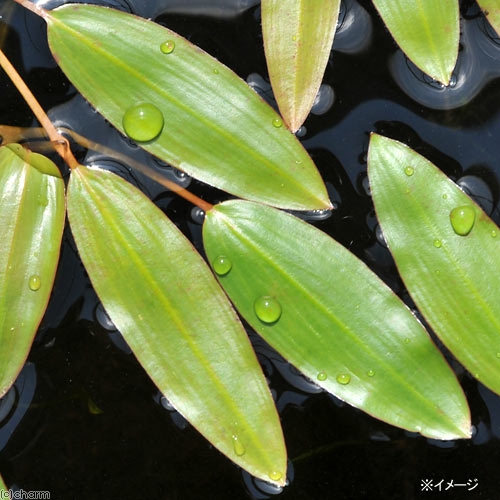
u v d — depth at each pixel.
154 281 0.44
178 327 0.44
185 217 0.46
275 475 0.44
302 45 0.45
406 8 0.45
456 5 0.45
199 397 0.44
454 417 0.44
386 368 0.44
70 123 0.46
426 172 0.45
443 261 0.45
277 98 0.45
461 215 0.45
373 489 0.45
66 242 0.46
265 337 0.45
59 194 0.45
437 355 0.44
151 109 0.45
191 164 0.45
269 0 0.45
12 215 0.45
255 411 0.44
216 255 0.45
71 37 0.45
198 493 0.45
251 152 0.45
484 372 0.45
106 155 0.46
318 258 0.45
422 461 0.45
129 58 0.45
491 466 0.45
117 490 0.45
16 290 0.45
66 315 0.46
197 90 0.45
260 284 0.45
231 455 0.44
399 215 0.45
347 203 0.46
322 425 0.45
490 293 0.45
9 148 0.45
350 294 0.45
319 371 0.44
